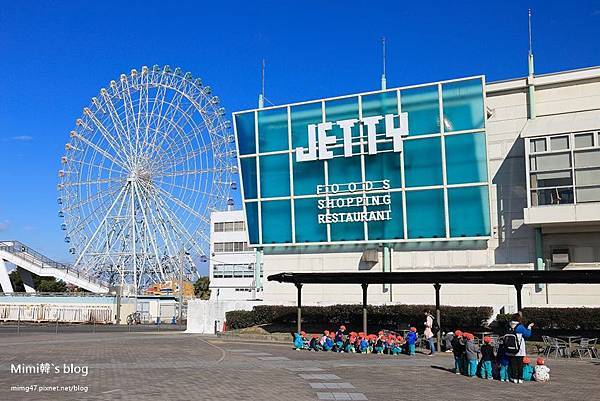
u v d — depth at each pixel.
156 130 75.31
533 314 34.12
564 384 19.81
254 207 45.94
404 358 28.14
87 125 75.38
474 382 20.25
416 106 40.91
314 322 40.94
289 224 44.66
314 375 21.70
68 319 78.31
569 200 34.97
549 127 35.88
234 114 46.62
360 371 23.03
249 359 27.38
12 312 82.00
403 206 41.00
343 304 40.66
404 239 40.88
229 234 99.62
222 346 34.97
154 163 74.62
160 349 32.72
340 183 42.97
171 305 81.56
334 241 43.03
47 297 80.75
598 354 28.03
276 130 45.28
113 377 20.66
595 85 37.31
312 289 44.03
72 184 75.06
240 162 46.44
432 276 31.47
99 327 66.06
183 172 75.94
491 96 40.06
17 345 35.00
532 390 18.53
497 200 39.16
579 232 36.44
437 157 40.22
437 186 40.12
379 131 41.97
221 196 76.88
